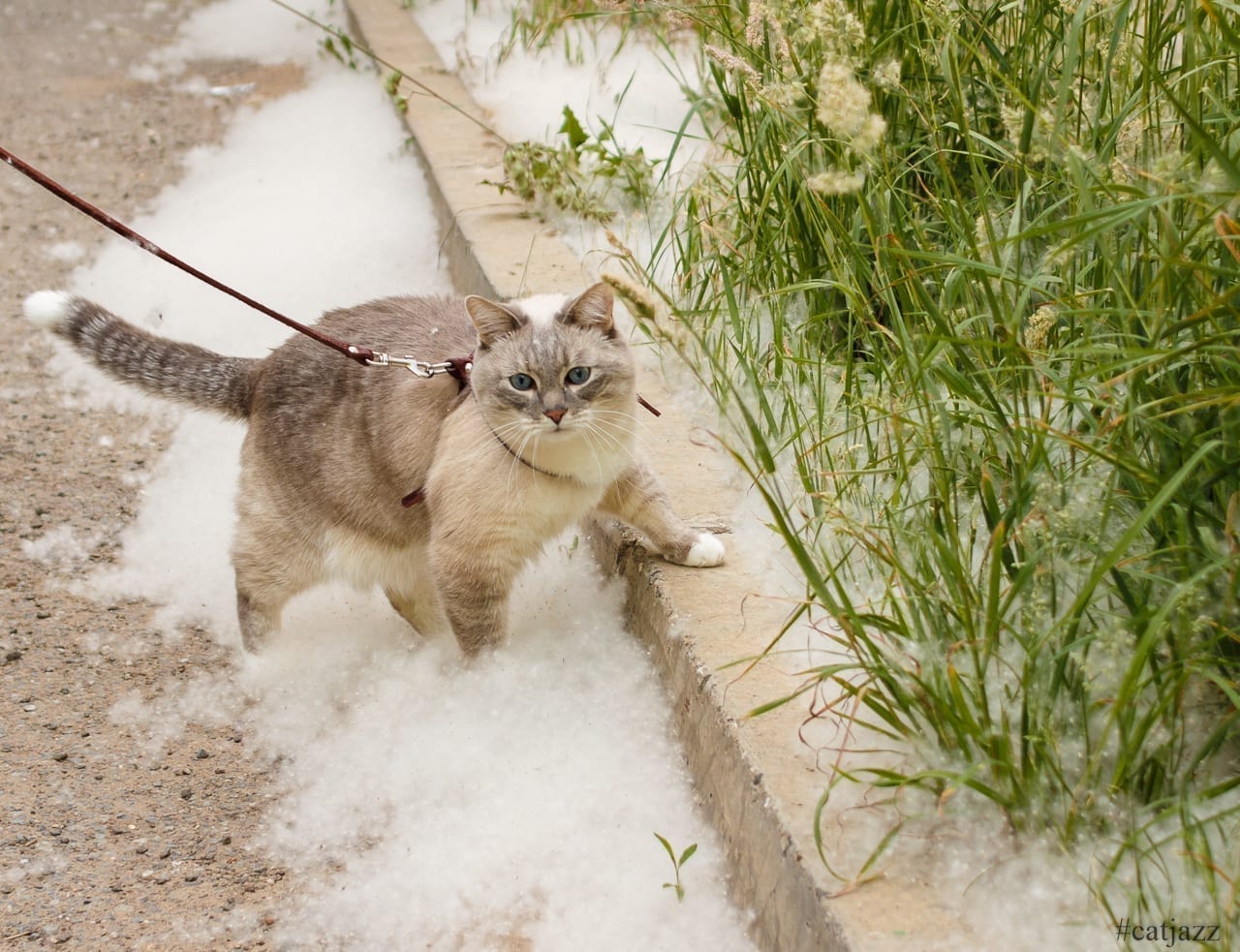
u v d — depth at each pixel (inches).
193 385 57.6
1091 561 42.2
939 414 46.6
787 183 58.4
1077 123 49.9
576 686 52.8
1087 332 45.4
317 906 47.0
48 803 50.2
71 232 86.5
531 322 50.8
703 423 59.2
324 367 55.1
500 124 86.0
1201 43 48.0
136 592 59.9
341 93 105.4
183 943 45.8
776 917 42.8
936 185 55.4
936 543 43.1
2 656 56.1
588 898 46.4
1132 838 39.3
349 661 56.5
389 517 54.4
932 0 51.4
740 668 47.4
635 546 54.1
